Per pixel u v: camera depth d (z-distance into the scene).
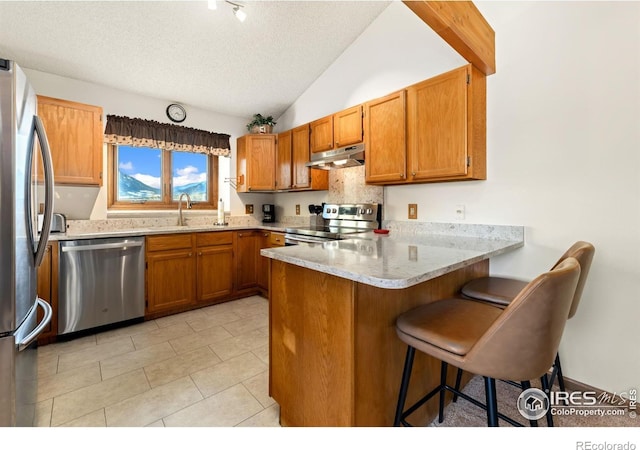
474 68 1.95
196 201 3.70
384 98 2.42
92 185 2.69
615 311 1.62
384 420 1.24
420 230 2.51
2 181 1.13
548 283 0.81
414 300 1.38
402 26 2.58
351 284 1.09
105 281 2.50
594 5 1.64
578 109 1.71
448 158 2.03
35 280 1.39
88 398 1.64
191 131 3.44
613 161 1.60
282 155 3.63
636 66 1.52
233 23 2.47
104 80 2.85
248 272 3.49
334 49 3.03
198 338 2.40
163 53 2.64
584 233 1.71
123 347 2.25
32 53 2.42
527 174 1.91
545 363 0.88
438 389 1.36
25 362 1.30
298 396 1.36
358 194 3.10
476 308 1.28
